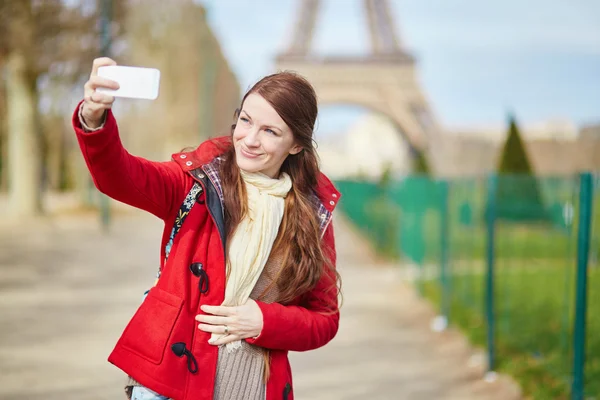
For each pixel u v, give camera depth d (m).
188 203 2.20
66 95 19.98
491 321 5.75
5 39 16.23
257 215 2.18
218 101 34.44
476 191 8.22
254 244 2.15
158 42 25.86
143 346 2.12
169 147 30.02
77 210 25.70
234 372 2.16
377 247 15.83
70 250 13.89
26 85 19.56
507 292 7.09
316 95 2.29
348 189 29.41
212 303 2.14
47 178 41.31
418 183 10.65
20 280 9.99
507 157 19.02
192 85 29.06
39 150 20.31
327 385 5.38
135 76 1.95
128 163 2.06
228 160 2.23
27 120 19.88
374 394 5.15
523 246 7.49
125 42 19.31
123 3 18.73
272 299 2.25
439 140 42.56
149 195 2.12
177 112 29.39
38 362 5.69
